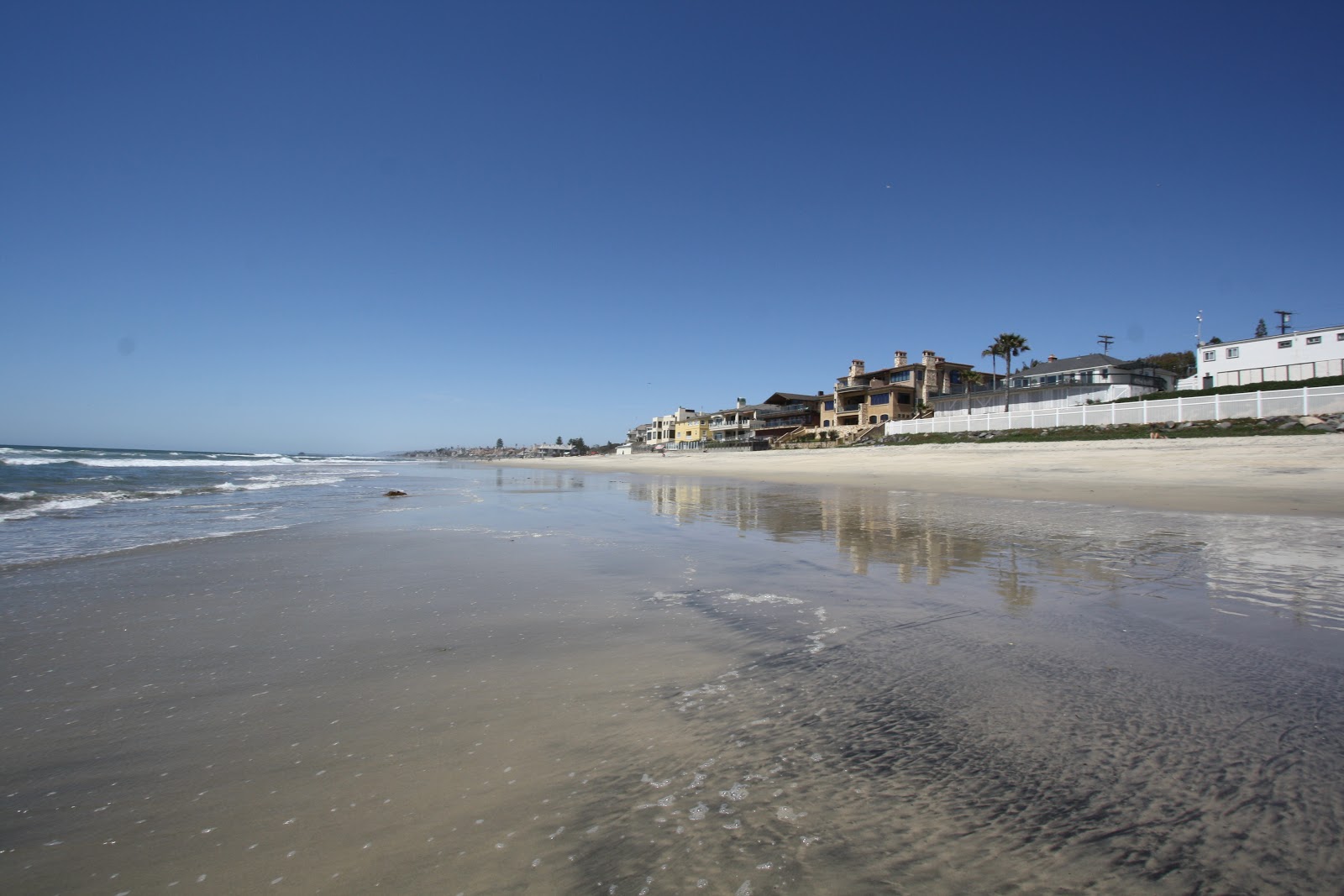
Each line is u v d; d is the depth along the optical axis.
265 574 7.39
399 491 22.27
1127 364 51.22
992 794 2.44
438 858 2.16
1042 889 1.92
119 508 15.77
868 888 1.95
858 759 2.75
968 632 4.67
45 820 2.44
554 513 14.88
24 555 8.72
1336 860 2.01
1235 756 2.68
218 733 3.18
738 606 5.63
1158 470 22.05
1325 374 39.66
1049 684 3.58
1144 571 6.85
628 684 3.75
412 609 5.68
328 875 2.08
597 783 2.62
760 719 3.20
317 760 2.88
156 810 2.51
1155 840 2.14
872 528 11.00
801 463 44.66
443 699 3.58
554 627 5.03
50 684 3.87
